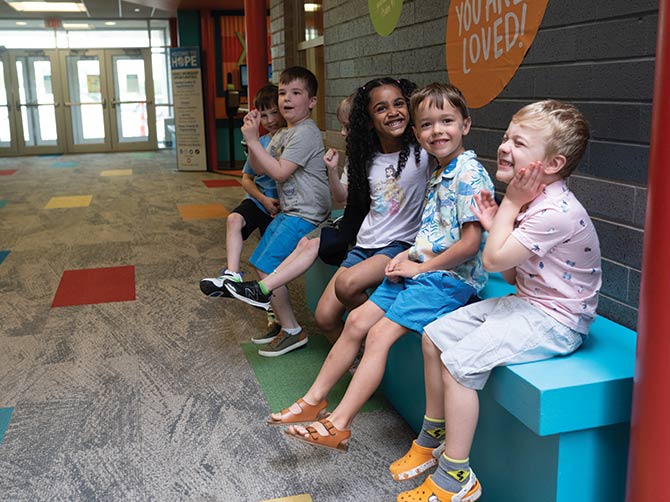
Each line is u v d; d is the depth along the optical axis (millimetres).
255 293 2846
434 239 2158
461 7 2957
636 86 1978
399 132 2459
